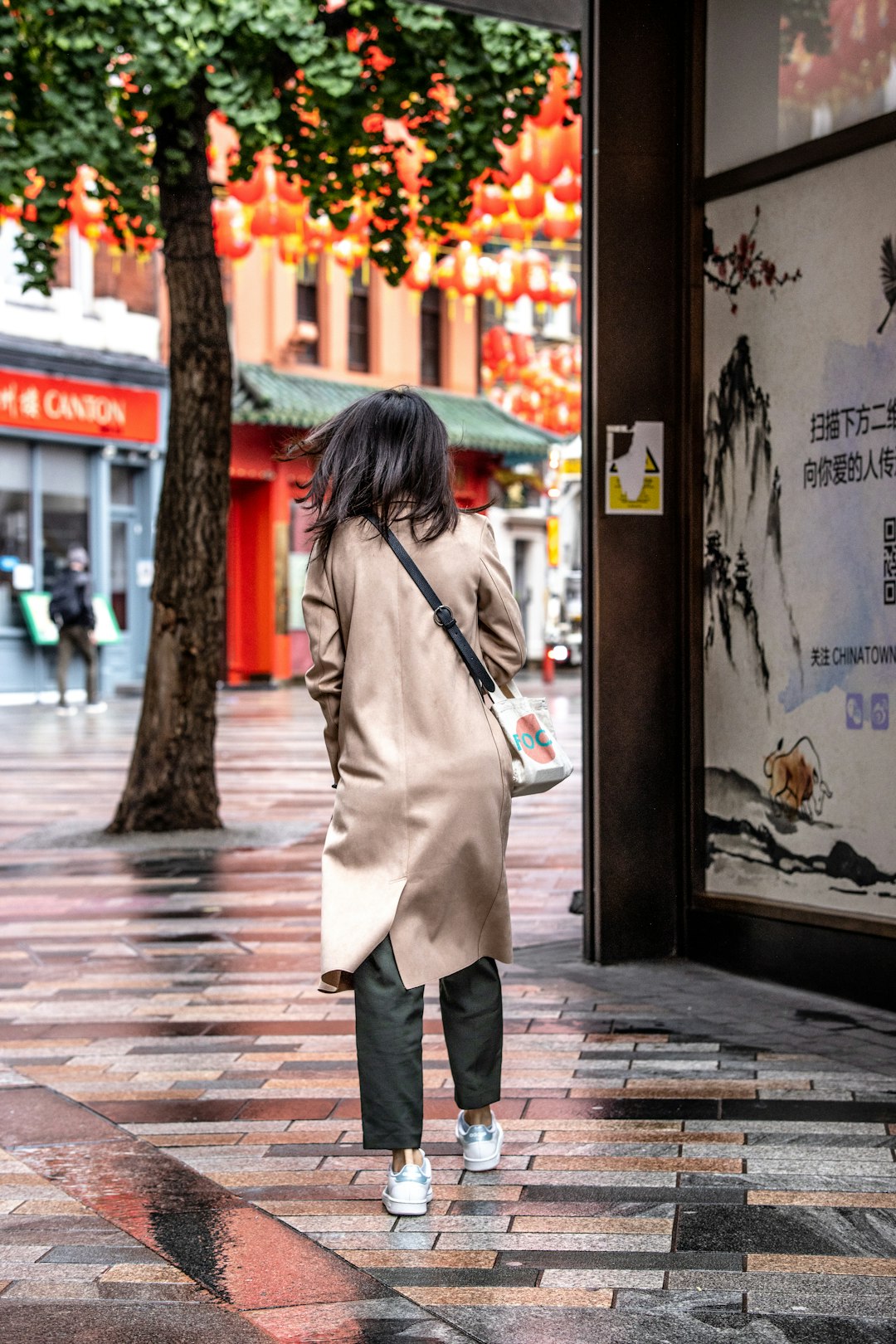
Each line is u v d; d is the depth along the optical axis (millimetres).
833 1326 2750
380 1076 3291
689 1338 2709
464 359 31156
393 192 10141
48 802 10992
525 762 3363
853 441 5074
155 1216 3326
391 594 3326
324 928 3270
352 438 3385
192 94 8680
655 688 5703
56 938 6371
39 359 22312
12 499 22500
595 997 5199
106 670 23969
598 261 5570
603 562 5609
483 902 3391
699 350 5637
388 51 8844
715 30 5562
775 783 5383
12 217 10539
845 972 5078
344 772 3381
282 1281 2971
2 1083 4352
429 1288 2936
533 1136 3816
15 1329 2762
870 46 5023
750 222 5438
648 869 5719
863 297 5039
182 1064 4535
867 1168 3547
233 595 27484
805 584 5246
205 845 8898
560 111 9297
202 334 9141
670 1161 3617
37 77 8867
